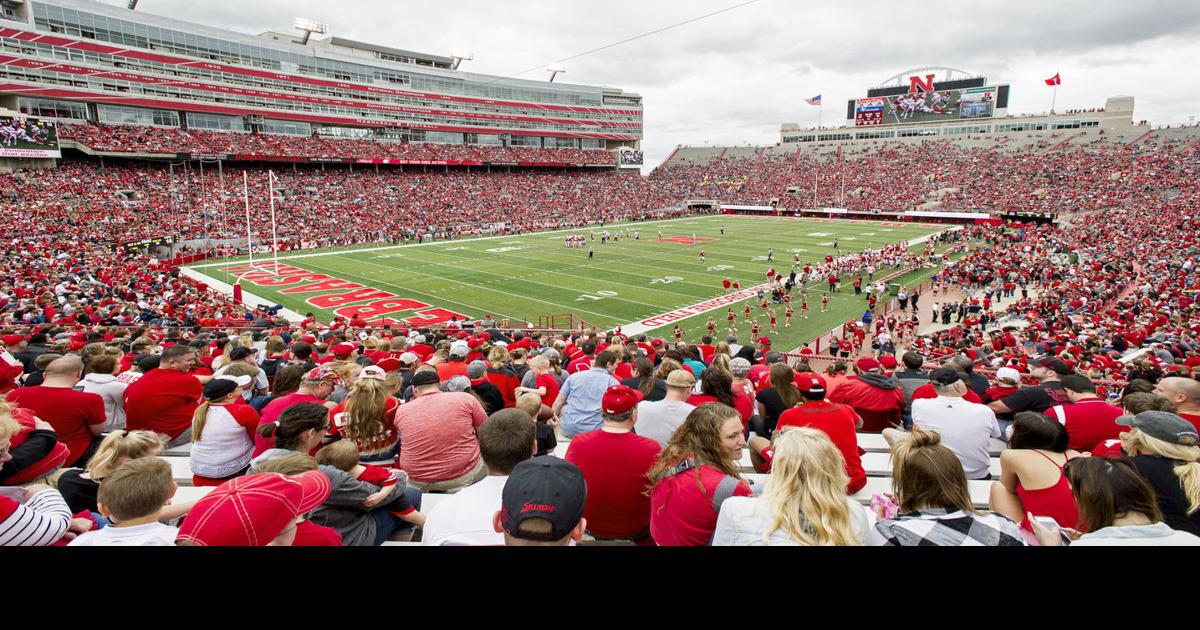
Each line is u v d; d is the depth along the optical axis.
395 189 78.12
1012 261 42.81
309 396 6.22
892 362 10.60
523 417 3.81
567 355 13.91
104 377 7.74
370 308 33.50
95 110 64.75
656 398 7.23
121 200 54.50
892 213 84.62
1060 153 91.38
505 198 84.44
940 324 31.97
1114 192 74.31
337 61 83.00
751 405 7.31
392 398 6.25
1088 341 16.33
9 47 56.94
